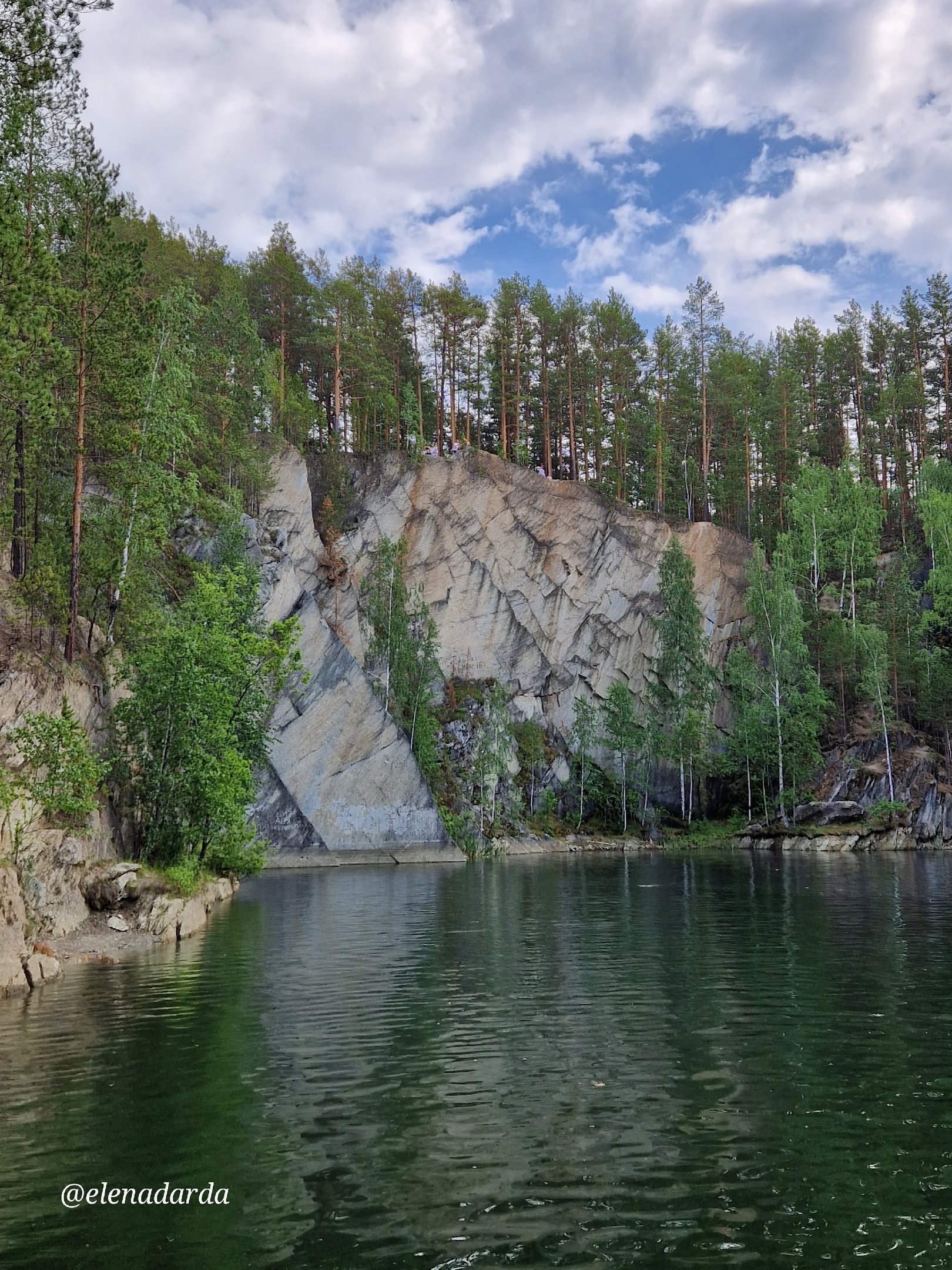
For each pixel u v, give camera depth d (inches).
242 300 2406.5
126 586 1286.9
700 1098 392.2
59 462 1291.8
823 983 649.6
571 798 2974.9
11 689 920.3
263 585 2183.8
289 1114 371.6
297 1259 249.6
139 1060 451.8
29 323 770.2
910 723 2923.2
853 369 3836.1
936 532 2987.2
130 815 1141.1
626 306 3405.5
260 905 1227.9
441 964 745.6
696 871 1788.9
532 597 3125.0
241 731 1283.2
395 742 2319.1
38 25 708.7
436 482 3058.6
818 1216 275.3
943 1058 450.9
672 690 3088.1
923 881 1504.7
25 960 653.9
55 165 1155.9
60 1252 255.3
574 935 911.0
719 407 3538.4
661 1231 266.4
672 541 3125.0
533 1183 301.4
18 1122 361.1
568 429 3501.5
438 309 3223.4
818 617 3115.2
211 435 2058.3
